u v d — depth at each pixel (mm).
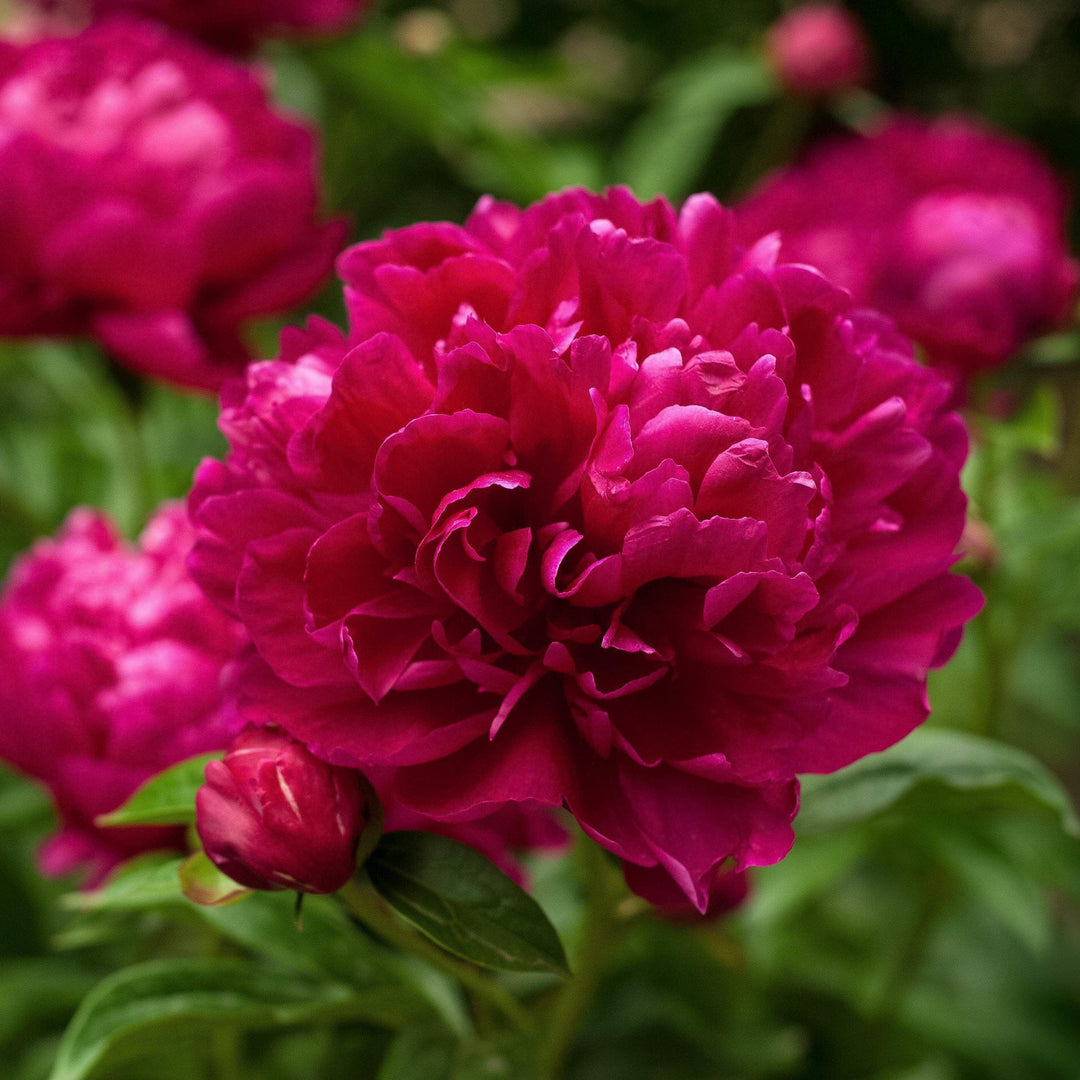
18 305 717
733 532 515
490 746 532
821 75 1214
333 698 534
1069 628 842
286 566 533
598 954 608
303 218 733
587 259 537
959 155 813
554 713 536
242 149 733
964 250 762
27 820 737
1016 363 791
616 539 528
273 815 525
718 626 530
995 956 1039
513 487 519
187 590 639
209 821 528
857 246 769
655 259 536
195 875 555
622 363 528
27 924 810
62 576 665
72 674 632
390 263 558
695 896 517
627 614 535
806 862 770
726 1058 760
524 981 663
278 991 616
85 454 864
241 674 538
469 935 545
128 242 694
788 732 526
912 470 542
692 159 1222
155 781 565
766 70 1243
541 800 521
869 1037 853
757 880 767
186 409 934
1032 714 1345
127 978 604
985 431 754
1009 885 754
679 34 1479
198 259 709
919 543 553
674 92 1248
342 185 1190
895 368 554
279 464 541
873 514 543
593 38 1588
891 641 547
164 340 700
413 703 534
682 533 515
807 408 532
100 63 730
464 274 545
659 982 787
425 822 588
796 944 935
